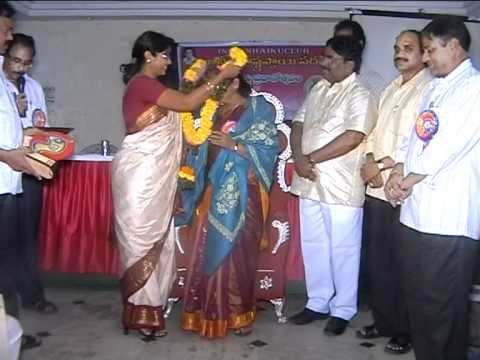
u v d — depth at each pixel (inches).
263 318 129.3
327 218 119.1
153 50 110.1
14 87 118.2
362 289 138.3
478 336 106.0
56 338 116.0
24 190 122.2
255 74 224.8
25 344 111.0
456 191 84.1
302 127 124.0
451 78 83.8
